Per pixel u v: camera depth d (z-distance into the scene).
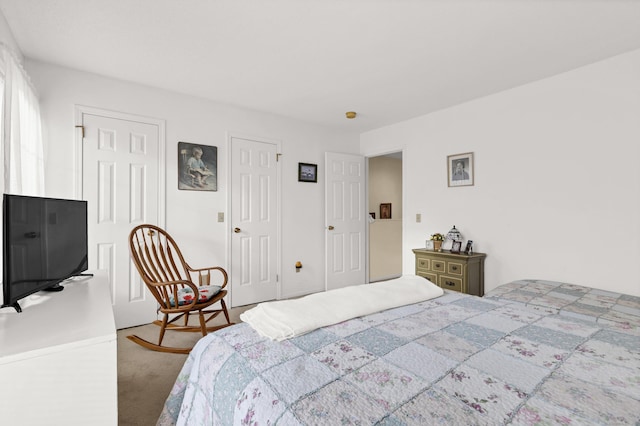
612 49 2.36
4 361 0.91
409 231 4.05
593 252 2.59
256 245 3.75
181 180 3.23
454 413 0.81
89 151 2.77
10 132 1.80
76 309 1.35
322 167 4.37
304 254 4.17
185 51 2.38
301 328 1.33
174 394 1.35
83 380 1.02
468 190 3.45
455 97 3.33
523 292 2.39
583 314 1.91
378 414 0.81
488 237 3.28
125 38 2.21
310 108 3.67
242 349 1.20
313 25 2.04
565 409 0.82
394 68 2.66
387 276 5.34
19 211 1.31
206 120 3.40
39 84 2.56
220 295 2.70
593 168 2.58
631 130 2.39
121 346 2.56
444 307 1.71
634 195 2.39
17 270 1.29
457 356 1.12
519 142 3.04
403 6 1.85
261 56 2.46
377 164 5.80
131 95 2.97
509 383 0.95
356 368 1.04
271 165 3.87
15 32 2.12
